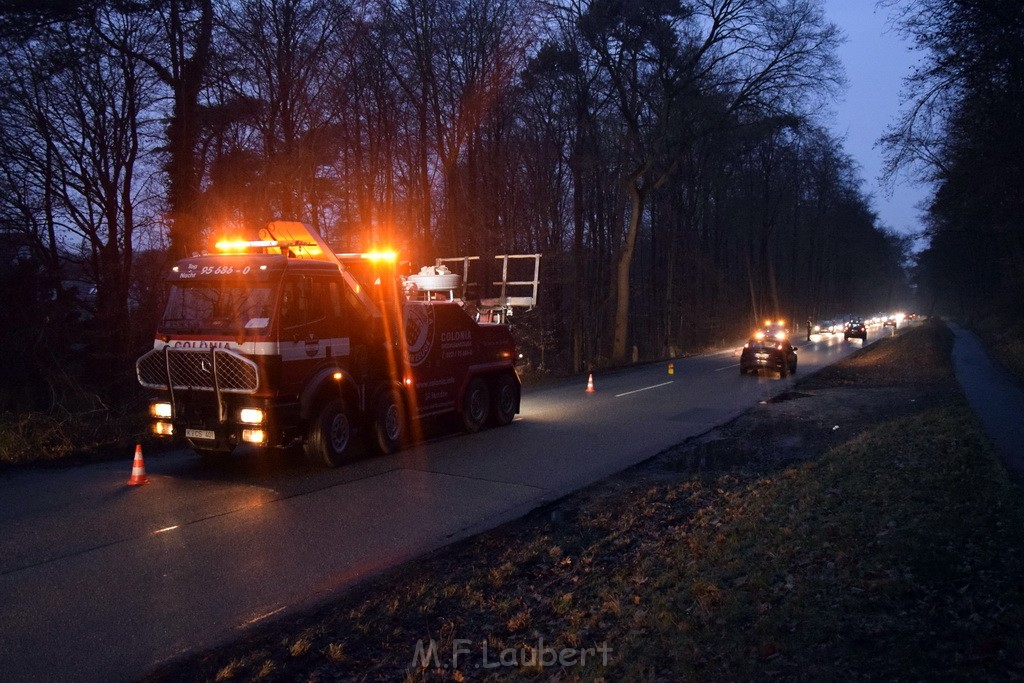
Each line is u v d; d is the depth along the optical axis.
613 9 31.34
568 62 32.72
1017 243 27.81
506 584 6.87
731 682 4.30
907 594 5.32
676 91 33.91
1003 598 5.05
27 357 14.09
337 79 21.80
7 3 14.46
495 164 31.77
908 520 7.10
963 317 79.50
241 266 10.62
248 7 18.47
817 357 40.44
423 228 30.22
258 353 10.34
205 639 5.54
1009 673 4.06
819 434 15.22
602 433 15.20
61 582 6.59
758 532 7.50
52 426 12.62
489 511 9.27
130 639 5.50
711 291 60.41
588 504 9.79
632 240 37.25
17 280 14.59
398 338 12.85
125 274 16.11
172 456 12.30
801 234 81.81
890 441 12.30
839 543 6.63
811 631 4.82
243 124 20.05
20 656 5.19
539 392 23.39
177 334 10.91
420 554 7.60
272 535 8.06
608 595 6.24
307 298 11.03
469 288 19.22
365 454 12.73
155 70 16.69
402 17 26.27
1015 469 9.41
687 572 6.50
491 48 28.95
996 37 11.98
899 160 14.23
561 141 34.69
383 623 5.89
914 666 4.22
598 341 41.97
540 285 31.55
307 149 20.78
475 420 15.09
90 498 9.48
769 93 34.34
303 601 6.31
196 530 8.17
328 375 11.24
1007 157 13.84
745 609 5.35
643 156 35.69
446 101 29.59
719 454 13.20
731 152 49.75
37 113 14.88
